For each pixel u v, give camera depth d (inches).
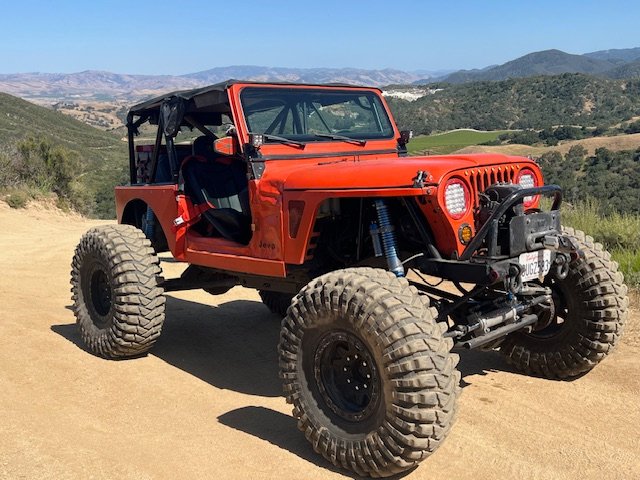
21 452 134.8
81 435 147.3
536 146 3154.5
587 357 179.3
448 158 156.7
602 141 3152.1
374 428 127.6
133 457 135.7
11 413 156.9
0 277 343.9
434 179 140.1
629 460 136.6
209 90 192.1
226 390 184.5
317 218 164.4
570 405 167.8
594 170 2064.5
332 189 154.5
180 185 209.2
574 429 152.9
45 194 810.8
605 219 363.3
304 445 146.8
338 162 181.8
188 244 209.3
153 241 237.9
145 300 202.7
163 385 186.9
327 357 137.0
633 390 175.5
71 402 171.3
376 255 153.0
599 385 180.5
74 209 843.4
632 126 4003.4
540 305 170.9
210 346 229.3
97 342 210.2
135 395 177.9
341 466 133.8
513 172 160.4
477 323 150.5
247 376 197.6
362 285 130.5
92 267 213.5
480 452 141.0
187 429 154.7
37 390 178.2
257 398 177.9
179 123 206.4
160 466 132.3
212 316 272.2
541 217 149.3
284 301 262.8
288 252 168.6
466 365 202.7
